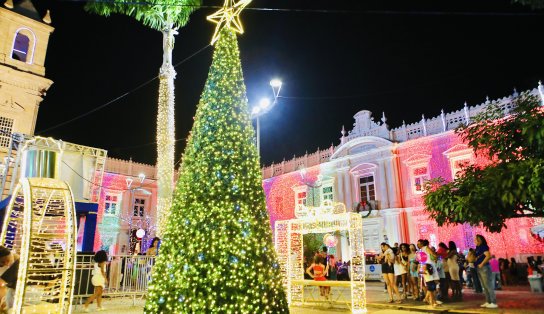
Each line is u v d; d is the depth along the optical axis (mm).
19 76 22875
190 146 7176
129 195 30250
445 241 21078
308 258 20734
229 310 5867
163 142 16828
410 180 23203
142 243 26953
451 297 11609
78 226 13172
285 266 12180
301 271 12445
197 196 6562
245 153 6996
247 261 6266
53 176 10523
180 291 6055
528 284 17328
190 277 6062
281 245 12570
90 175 14086
